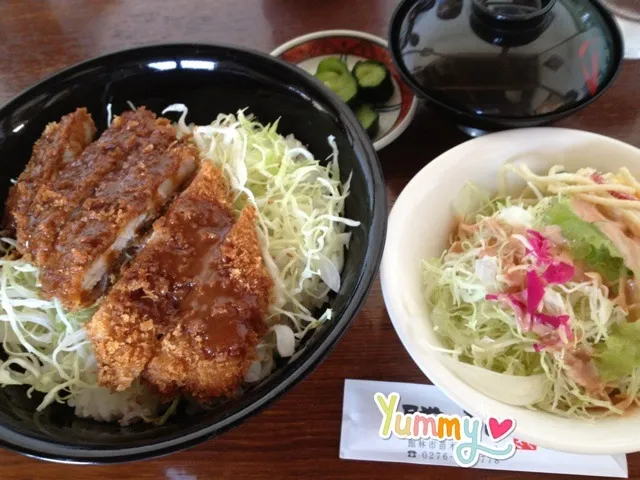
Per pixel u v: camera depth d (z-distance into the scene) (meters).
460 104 0.30
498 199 0.30
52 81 0.29
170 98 0.32
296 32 0.39
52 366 0.27
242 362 0.24
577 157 0.29
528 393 0.25
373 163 0.26
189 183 0.29
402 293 0.25
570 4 0.31
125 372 0.24
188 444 0.20
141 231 0.28
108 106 0.31
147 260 0.25
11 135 0.29
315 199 0.29
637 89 0.35
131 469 0.25
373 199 0.25
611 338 0.25
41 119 0.29
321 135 0.30
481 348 0.26
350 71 0.36
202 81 0.31
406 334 0.24
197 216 0.26
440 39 0.31
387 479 0.25
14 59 0.38
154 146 0.29
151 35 0.39
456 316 0.28
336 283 0.27
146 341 0.24
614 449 0.22
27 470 0.25
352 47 0.38
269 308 0.26
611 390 0.26
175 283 0.25
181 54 0.30
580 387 0.25
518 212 0.29
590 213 0.27
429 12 0.32
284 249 0.28
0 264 0.28
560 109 0.29
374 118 0.34
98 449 0.21
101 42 0.39
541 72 0.29
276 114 0.31
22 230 0.27
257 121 0.32
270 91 0.30
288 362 0.24
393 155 0.34
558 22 0.30
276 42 0.39
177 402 0.26
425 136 0.35
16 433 0.21
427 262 0.28
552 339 0.25
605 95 0.35
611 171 0.29
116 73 0.30
